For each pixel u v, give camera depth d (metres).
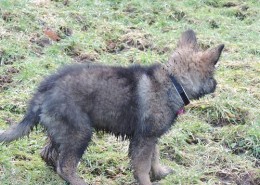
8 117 6.93
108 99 5.70
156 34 9.41
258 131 6.82
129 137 5.95
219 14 10.59
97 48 8.83
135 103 5.76
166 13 10.32
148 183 5.90
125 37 9.20
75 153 5.65
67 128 5.57
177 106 5.89
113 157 6.38
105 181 6.04
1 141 5.62
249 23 10.35
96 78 5.70
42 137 6.61
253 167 6.40
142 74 5.85
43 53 8.51
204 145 6.71
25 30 8.93
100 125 5.80
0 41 8.48
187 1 10.95
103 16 9.98
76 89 5.60
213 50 6.03
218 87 7.82
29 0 10.04
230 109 7.34
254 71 8.39
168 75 5.89
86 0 10.39
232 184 6.10
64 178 5.72
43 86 5.69
